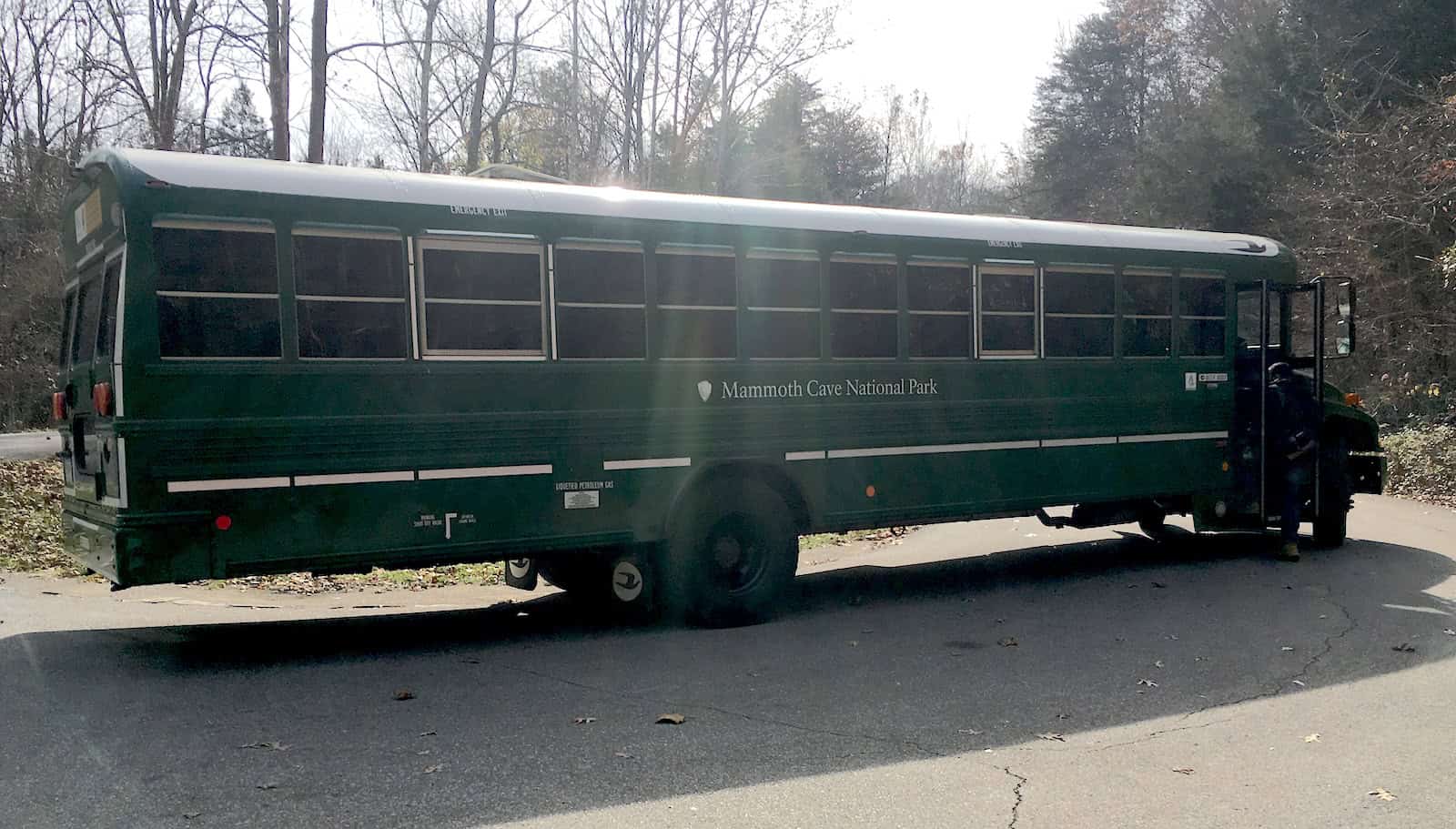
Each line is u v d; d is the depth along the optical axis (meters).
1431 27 25.62
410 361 7.57
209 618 9.22
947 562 12.10
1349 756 5.49
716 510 8.69
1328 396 12.09
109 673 7.12
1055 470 10.45
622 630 8.67
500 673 7.17
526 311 7.97
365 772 5.22
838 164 46.62
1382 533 13.32
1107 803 4.87
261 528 7.12
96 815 4.67
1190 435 11.32
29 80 32.88
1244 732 5.89
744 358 8.84
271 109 16.27
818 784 5.08
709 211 8.70
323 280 7.30
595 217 8.22
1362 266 23.09
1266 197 29.06
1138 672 7.11
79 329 7.89
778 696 6.59
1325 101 26.33
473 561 7.93
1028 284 10.27
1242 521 11.67
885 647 7.92
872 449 9.43
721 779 5.15
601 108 25.95
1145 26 44.44
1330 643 7.83
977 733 5.86
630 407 8.35
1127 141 52.84
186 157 7.10
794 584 10.88
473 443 7.78
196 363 6.94
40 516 13.17
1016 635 8.26
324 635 8.48
